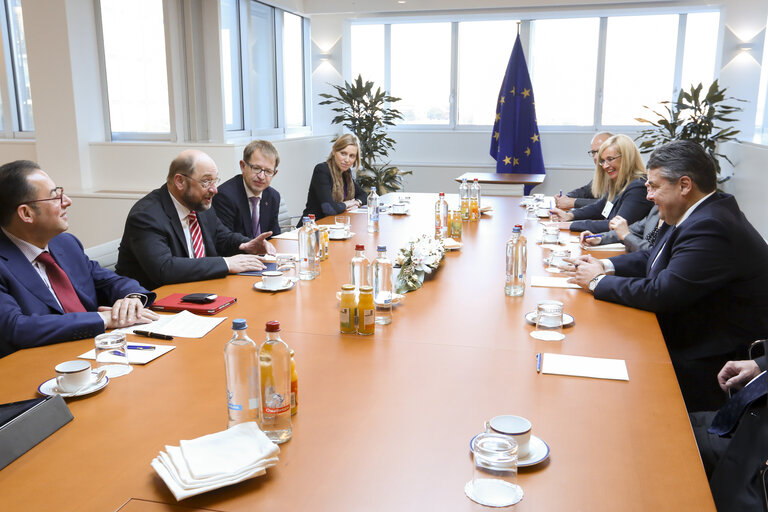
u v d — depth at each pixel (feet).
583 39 26.94
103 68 19.35
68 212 18.39
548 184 27.66
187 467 3.80
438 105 28.99
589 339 6.42
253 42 23.97
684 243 7.41
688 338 7.63
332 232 11.79
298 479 3.87
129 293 7.79
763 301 7.26
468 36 28.14
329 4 26.55
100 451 4.19
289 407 4.36
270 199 12.99
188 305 7.34
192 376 5.43
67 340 6.32
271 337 4.33
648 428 4.53
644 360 5.85
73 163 18.83
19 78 21.63
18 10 21.16
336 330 6.63
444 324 6.87
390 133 29.12
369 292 6.42
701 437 6.25
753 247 7.25
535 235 12.31
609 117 27.30
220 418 4.65
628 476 3.90
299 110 28.53
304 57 28.60
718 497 5.07
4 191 6.64
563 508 3.57
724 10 24.18
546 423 4.60
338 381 5.32
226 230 11.18
